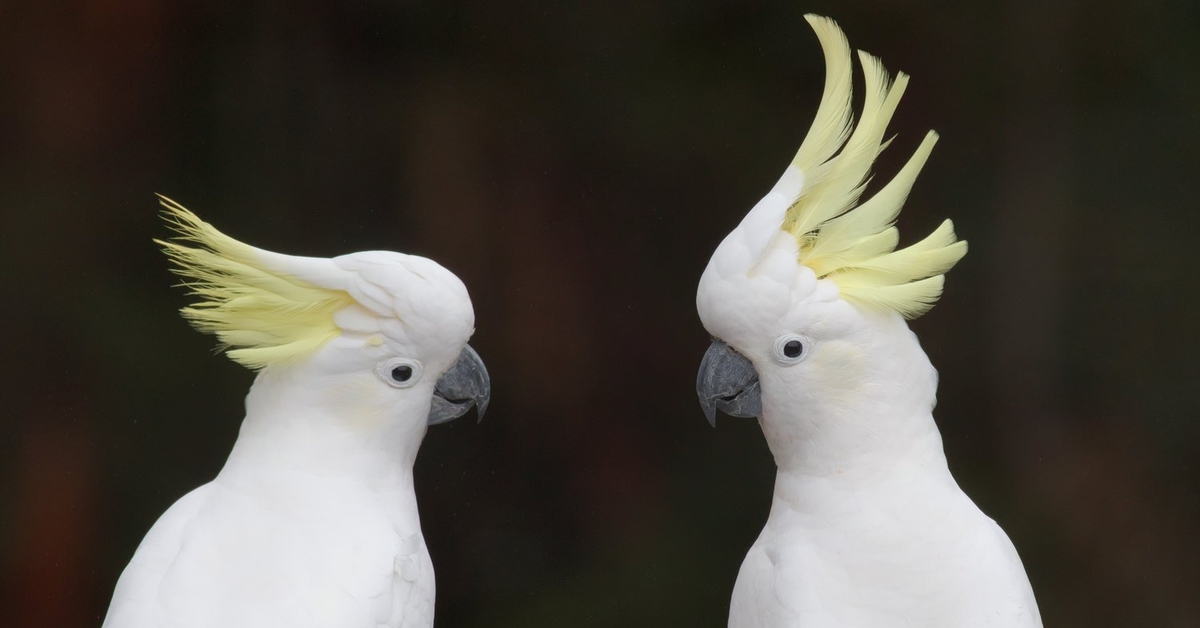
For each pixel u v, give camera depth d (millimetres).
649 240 14031
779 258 7254
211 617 6684
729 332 7324
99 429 13320
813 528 7523
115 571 13336
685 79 13820
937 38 13766
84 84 13445
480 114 13930
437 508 13930
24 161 13391
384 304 7266
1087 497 13820
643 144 13906
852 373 7352
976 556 7312
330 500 7277
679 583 13695
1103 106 13836
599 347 14109
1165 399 13859
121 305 13461
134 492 13320
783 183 7312
